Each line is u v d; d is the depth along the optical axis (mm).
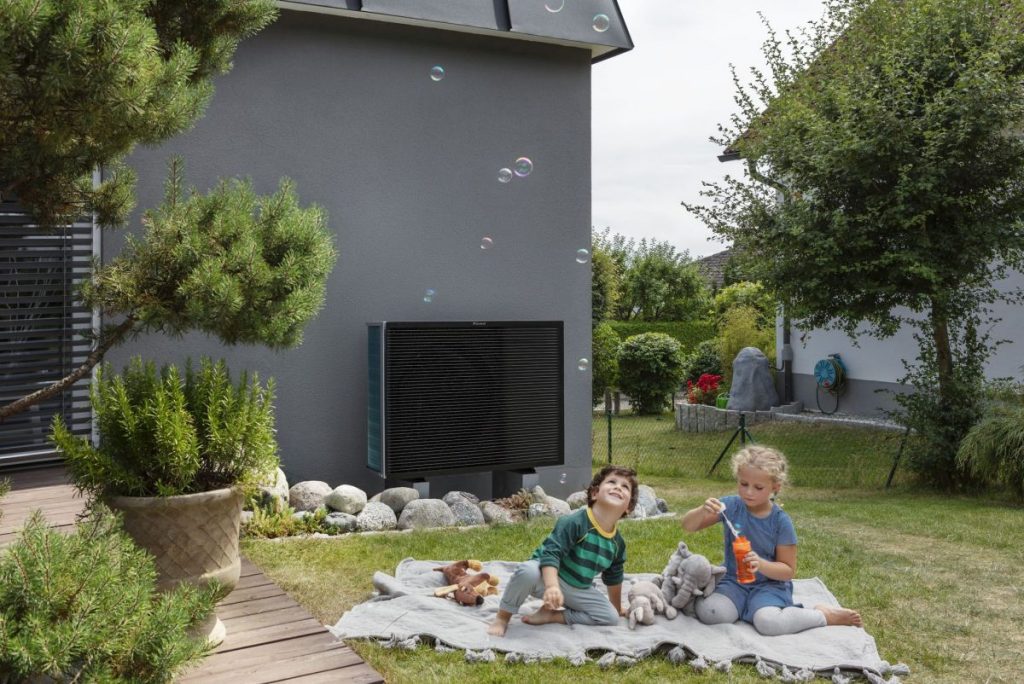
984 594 4164
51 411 5496
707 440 11812
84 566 2309
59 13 2473
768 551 3680
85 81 2564
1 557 2465
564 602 3605
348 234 6422
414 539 5164
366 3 6160
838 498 7500
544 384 6789
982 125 7457
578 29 7051
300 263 3410
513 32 6742
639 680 3121
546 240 7207
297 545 4965
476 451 6492
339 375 6418
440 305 6781
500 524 5641
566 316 7301
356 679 2873
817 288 8445
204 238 3316
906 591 4199
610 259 19734
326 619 3771
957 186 7984
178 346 5867
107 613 2256
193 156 5887
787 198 8906
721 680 3119
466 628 3543
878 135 7789
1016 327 10250
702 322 19812
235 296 3143
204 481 3295
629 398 16047
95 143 3129
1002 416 7324
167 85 2951
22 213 5359
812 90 8695
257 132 6094
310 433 6312
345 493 5711
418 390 6262
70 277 5504
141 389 3338
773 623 3482
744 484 3707
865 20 8695
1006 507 6742
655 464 9828
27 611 2213
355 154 6438
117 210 3859
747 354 13430
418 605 3777
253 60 6062
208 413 3256
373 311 6527
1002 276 8453
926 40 8086
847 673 3176
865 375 12328
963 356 8445
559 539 3541
